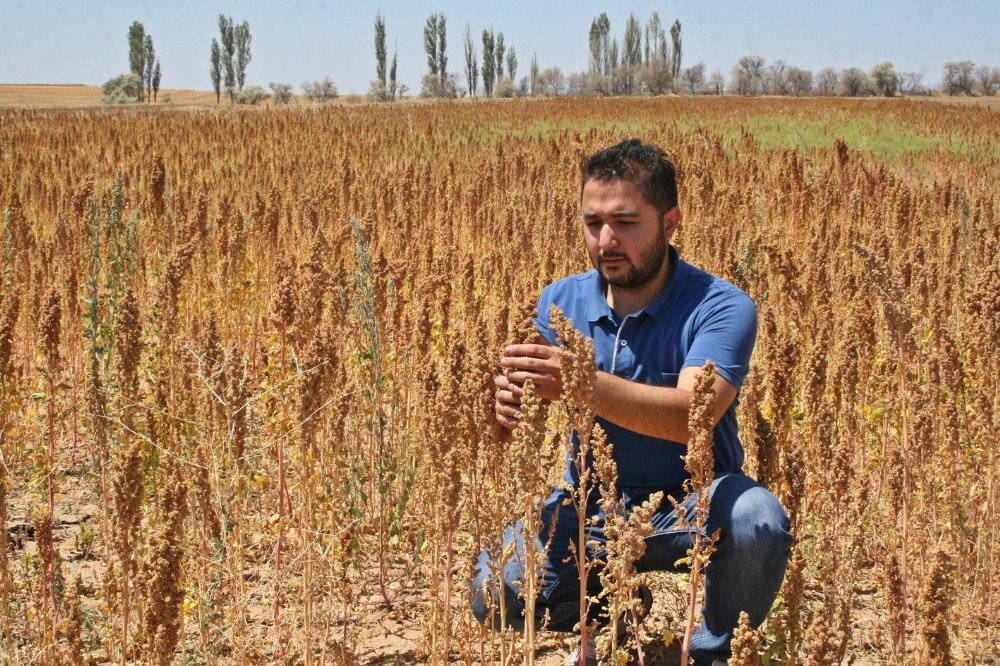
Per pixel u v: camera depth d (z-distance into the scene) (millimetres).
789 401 3412
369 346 4895
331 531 3848
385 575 4438
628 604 2727
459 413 3025
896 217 9375
